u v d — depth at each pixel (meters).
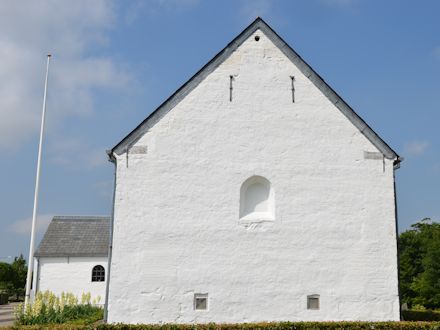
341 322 13.59
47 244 41.25
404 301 47.03
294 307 14.49
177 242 14.64
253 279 14.58
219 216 14.89
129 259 14.45
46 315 19.17
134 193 14.84
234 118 15.55
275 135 15.54
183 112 15.45
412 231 54.94
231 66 15.92
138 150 15.10
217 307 14.34
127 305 14.18
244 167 15.27
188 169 15.12
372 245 15.05
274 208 15.09
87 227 43.78
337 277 14.77
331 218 15.14
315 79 15.99
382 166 15.60
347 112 15.84
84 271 40.25
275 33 16.23
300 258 14.80
